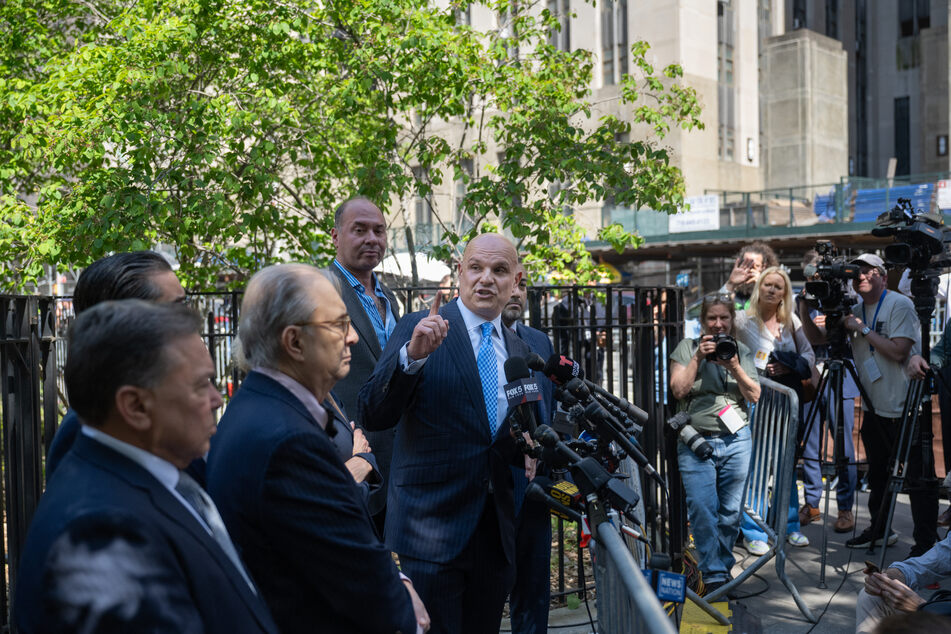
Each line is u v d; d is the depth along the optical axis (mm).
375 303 4008
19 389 3617
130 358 1409
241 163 6223
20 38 7293
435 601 2953
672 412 4891
